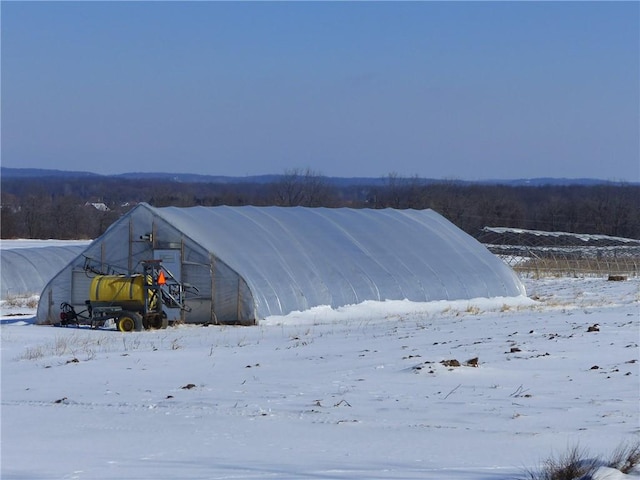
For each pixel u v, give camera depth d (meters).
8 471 11.52
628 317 31.98
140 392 18.72
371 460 11.70
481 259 47.22
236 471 11.06
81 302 38.12
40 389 19.59
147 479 10.73
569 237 89.19
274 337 29.86
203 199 136.62
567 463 10.34
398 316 37.34
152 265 34.84
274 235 41.53
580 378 18.55
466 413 15.37
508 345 23.83
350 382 18.94
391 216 49.75
